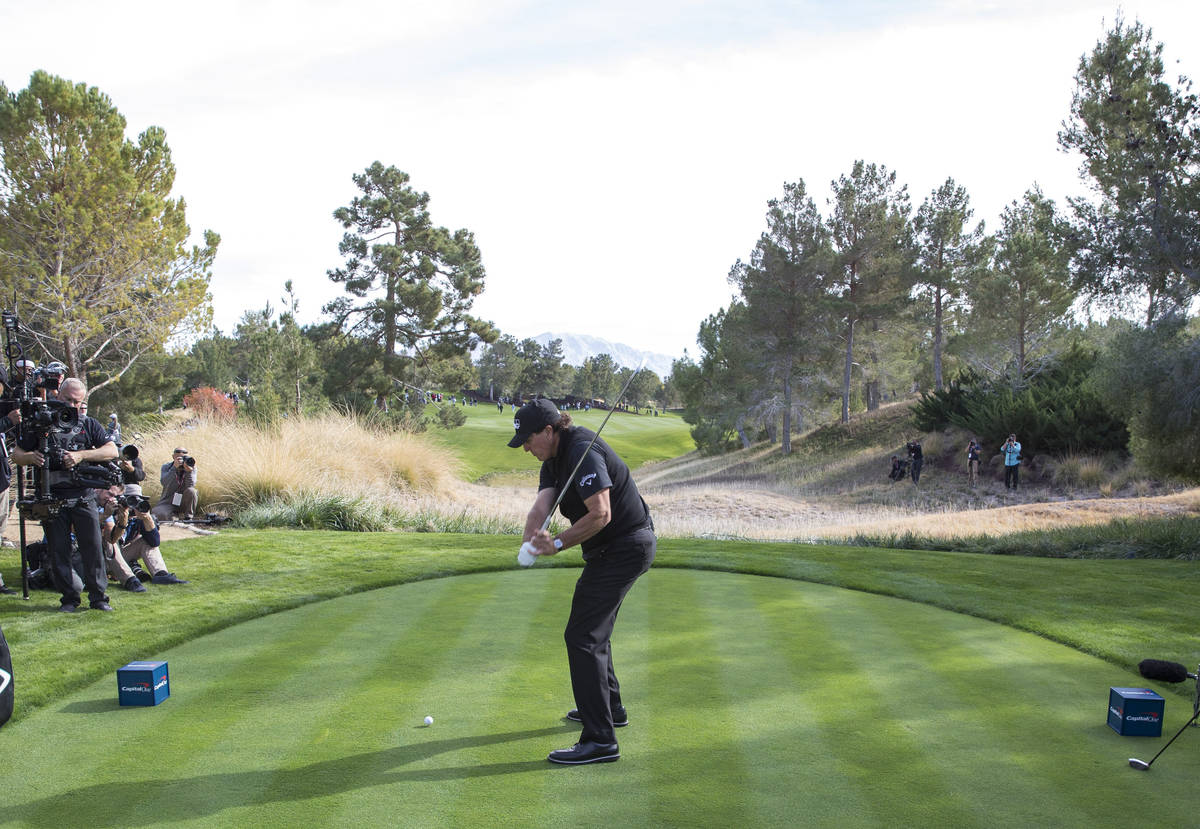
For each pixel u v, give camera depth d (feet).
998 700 14.49
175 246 73.41
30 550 22.58
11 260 65.98
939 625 19.76
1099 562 30.17
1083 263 51.16
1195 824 10.12
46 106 68.18
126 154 71.56
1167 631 19.36
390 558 27.78
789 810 10.36
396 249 125.49
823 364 136.67
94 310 70.90
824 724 13.24
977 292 111.55
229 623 19.33
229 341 188.24
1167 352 48.88
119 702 14.02
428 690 14.75
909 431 111.55
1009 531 49.49
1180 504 58.65
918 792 10.91
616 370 352.08
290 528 37.22
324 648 17.34
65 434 19.98
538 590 23.21
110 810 10.26
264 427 52.19
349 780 11.12
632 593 23.02
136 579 22.54
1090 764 11.88
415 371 134.51
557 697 14.42
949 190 123.13
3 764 11.62
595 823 10.00
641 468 152.25
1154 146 47.26
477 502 56.59
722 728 13.05
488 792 10.80
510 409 247.09
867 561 28.73
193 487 36.09
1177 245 46.98
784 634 18.66
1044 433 85.87
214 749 12.13
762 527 56.24
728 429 142.92
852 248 120.78
